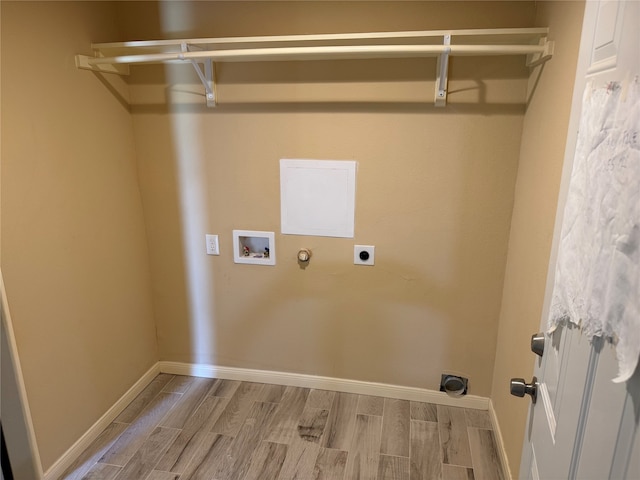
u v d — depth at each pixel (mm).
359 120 2025
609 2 708
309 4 1917
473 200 2020
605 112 667
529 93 1801
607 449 619
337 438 2084
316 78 2012
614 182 612
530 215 1674
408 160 2031
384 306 2266
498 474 1869
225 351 2537
